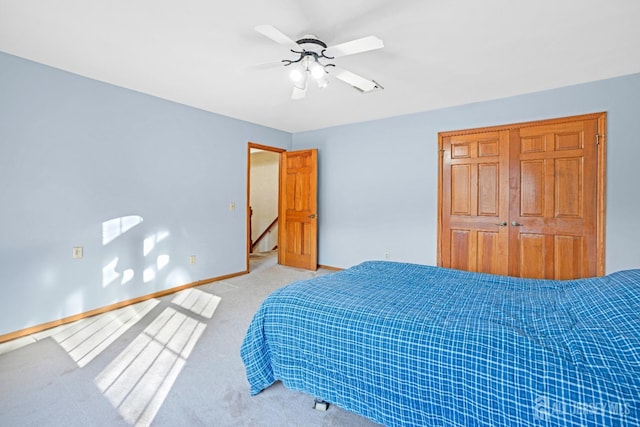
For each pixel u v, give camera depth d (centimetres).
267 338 173
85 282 292
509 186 354
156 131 348
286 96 347
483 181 369
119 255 318
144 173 339
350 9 190
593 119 310
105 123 306
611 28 211
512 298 170
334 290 182
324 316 153
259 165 727
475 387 111
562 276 329
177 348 232
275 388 185
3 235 246
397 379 128
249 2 183
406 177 420
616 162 301
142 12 193
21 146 254
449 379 116
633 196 295
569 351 108
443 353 119
